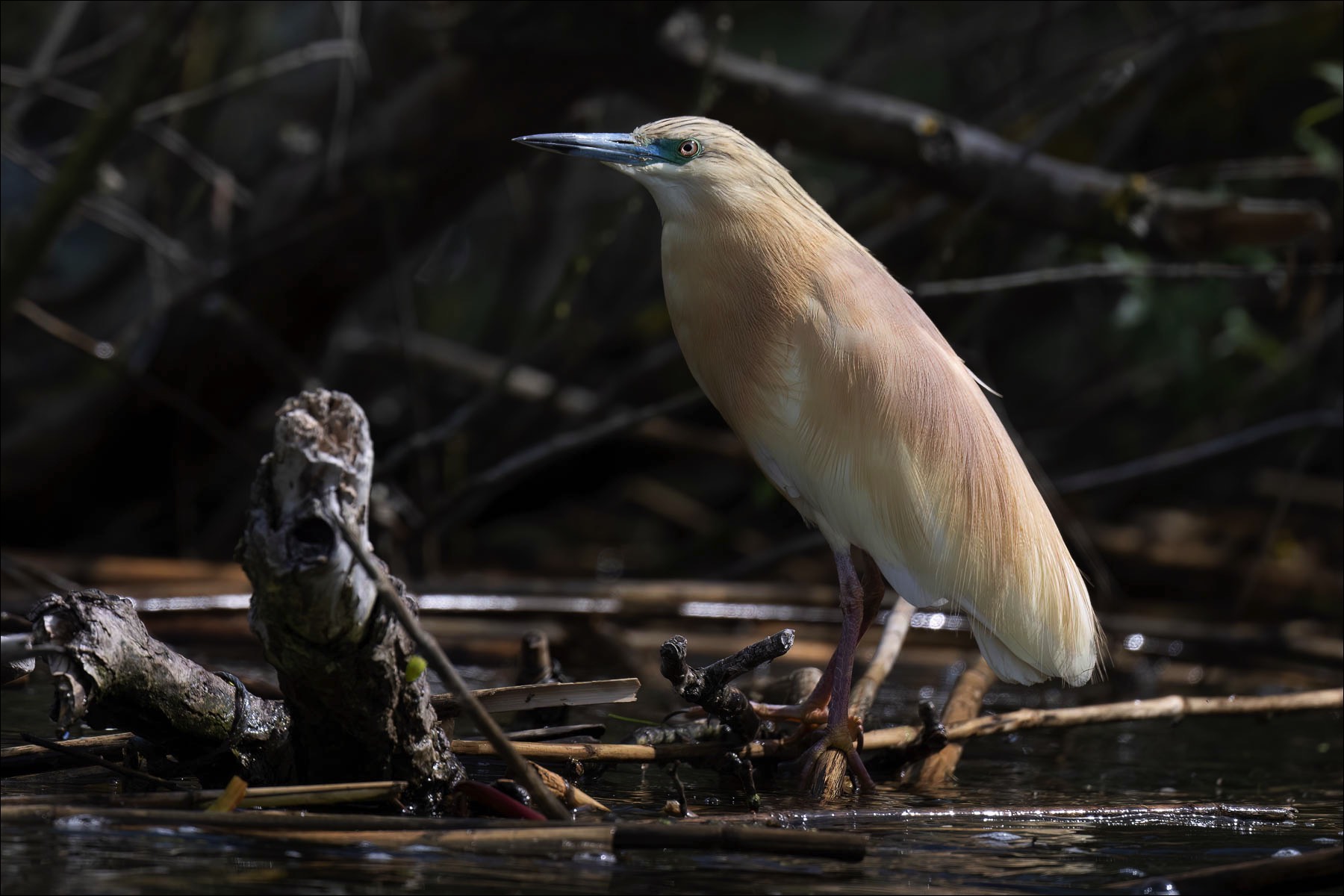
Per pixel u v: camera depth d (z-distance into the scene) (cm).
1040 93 1470
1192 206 1124
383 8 1384
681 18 1172
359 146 1230
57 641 449
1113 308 1750
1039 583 661
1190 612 1433
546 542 1706
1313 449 1324
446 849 430
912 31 1962
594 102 1317
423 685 475
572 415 1510
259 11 1542
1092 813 548
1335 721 888
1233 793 643
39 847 414
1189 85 1398
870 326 664
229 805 449
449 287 2112
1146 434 1784
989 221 1368
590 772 602
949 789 623
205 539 1467
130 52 1141
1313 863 396
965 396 673
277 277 1270
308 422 404
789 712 638
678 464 1805
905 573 663
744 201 670
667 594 1120
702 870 426
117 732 599
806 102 1165
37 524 1427
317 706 464
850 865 448
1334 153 1316
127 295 1462
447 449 1502
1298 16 1358
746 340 674
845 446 659
